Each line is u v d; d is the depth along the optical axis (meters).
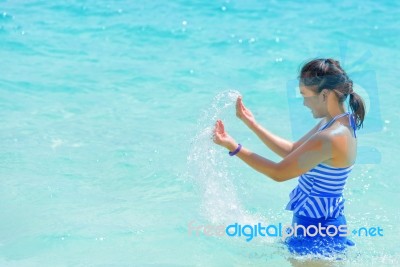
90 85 10.23
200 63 11.41
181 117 8.89
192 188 6.72
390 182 6.88
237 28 13.56
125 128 8.50
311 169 4.85
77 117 8.91
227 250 5.45
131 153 7.67
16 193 6.59
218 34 13.13
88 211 6.24
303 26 13.72
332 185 4.91
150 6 15.26
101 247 5.54
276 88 10.11
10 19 13.79
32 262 5.29
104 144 7.95
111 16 14.33
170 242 5.62
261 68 11.12
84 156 7.58
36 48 12.05
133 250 5.49
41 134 8.25
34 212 6.20
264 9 15.12
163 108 9.28
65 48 12.14
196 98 9.69
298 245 5.07
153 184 6.86
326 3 15.69
